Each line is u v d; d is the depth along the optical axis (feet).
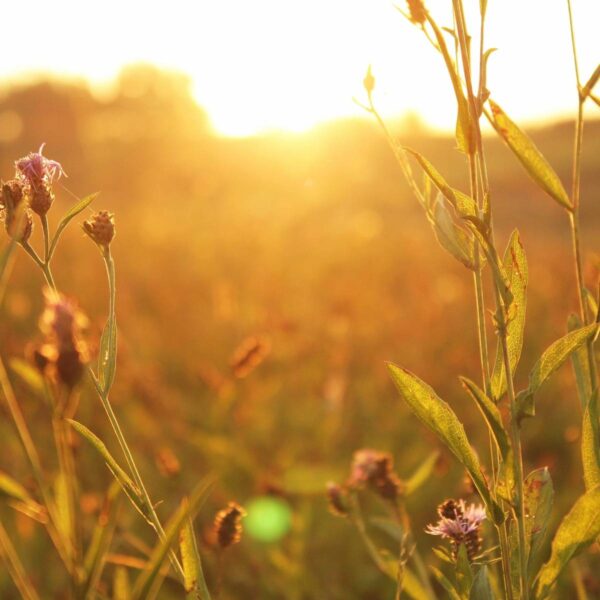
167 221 36.27
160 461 9.53
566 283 22.74
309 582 8.68
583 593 6.12
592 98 4.10
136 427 11.96
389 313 20.20
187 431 11.98
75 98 138.10
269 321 17.48
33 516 5.52
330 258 29.89
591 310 4.39
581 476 10.57
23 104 133.80
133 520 9.60
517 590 4.11
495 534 6.17
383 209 65.16
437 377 15.33
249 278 25.08
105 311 18.98
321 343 17.80
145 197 48.08
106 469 10.47
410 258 30.09
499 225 63.16
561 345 3.76
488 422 3.69
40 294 19.63
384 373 15.58
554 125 171.22
